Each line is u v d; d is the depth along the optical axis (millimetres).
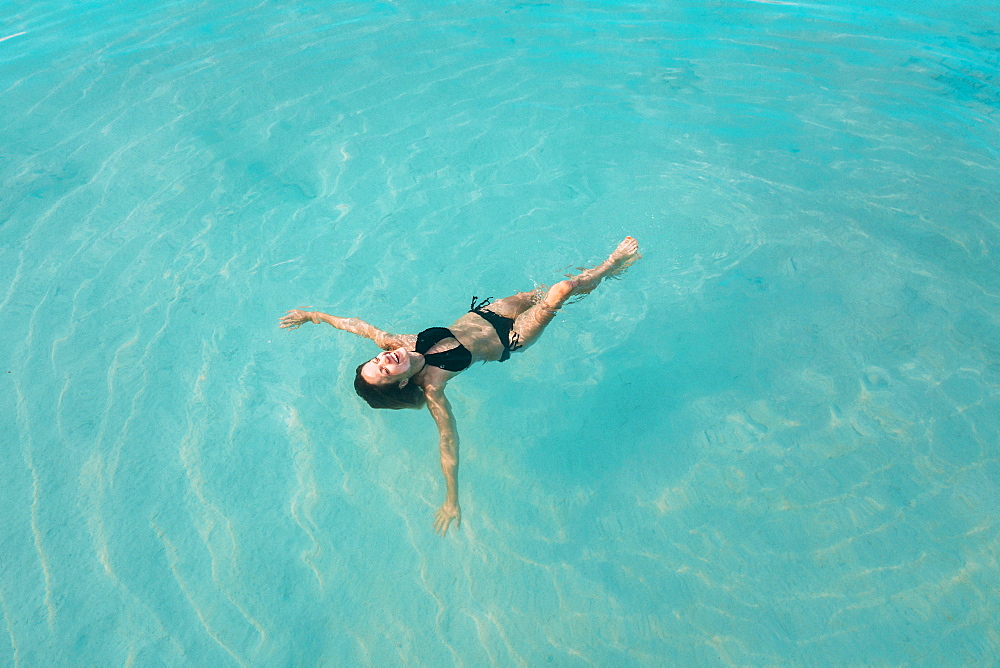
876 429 4203
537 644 3439
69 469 4133
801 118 6801
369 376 3777
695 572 3650
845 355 4641
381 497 4051
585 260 5336
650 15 8812
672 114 6898
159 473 4121
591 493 4035
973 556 3588
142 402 4488
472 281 5219
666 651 3375
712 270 5266
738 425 4301
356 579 3691
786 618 3441
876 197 5828
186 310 5062
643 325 4934
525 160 6355
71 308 5090
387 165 6355
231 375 4652
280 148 6598
